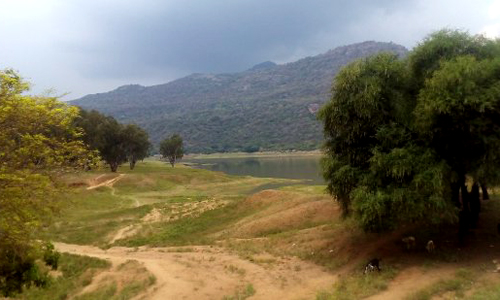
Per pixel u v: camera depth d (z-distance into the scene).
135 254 27.27
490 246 18.59
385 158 18.16
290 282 18.17
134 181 68.25
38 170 11.57
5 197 10.51
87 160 12.95
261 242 26.56
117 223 39.38
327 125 21.14
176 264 22.78
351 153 20.41
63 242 33.44
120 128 80.75
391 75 19.83
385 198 17.89
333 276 18.47
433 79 17.77
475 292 13.70
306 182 76.50
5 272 12.00
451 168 18.09
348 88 19.58
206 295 17.12
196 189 70.25
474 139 17.75
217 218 37.81
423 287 14.75
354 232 23.95
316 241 24.19
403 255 18.92
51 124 11.70
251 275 19.52
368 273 17.14
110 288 19.98
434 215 17.61
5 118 10.60
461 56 18.62
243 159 190.12
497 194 26.70
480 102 16.58
